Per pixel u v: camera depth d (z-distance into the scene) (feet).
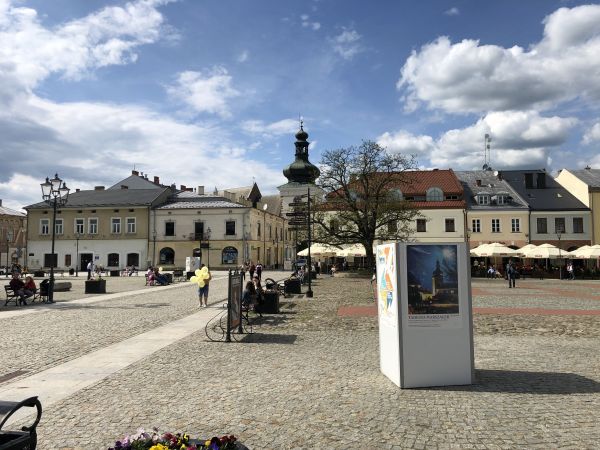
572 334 44.19
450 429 19.69
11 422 20.71
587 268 171.22
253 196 315.99
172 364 31.89
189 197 244.01
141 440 14.35
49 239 236.02
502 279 159.74
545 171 210.59
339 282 128.26
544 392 24.95
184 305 69.77
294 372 29.50
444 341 26.40
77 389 25.96
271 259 271.28
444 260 26.76
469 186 213.87
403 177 164.66
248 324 49.93
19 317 56.65
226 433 19.36
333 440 18.63
